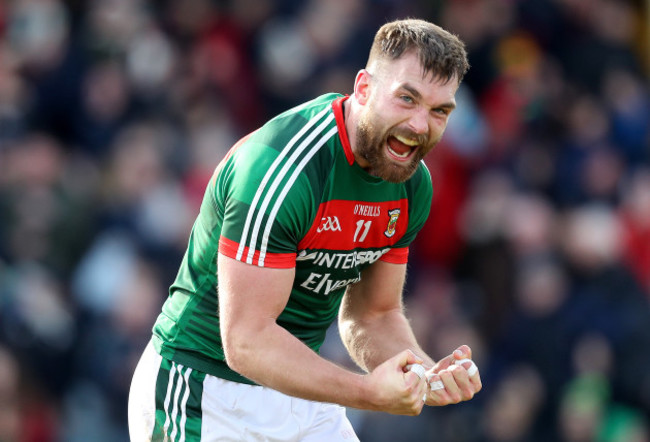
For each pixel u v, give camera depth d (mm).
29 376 30578
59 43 40562
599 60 40906
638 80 41469
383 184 14680
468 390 14156
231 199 13984
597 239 32688
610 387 30797
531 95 38969
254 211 13750
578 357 30969
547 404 30641
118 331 31203
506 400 30047
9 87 39156
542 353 31172
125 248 33844
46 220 34438
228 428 15398
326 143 14188
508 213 34281
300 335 15555
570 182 36281
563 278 32750
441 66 13531
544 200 36156
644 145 38781
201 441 15352
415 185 15172
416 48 13594
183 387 15344
